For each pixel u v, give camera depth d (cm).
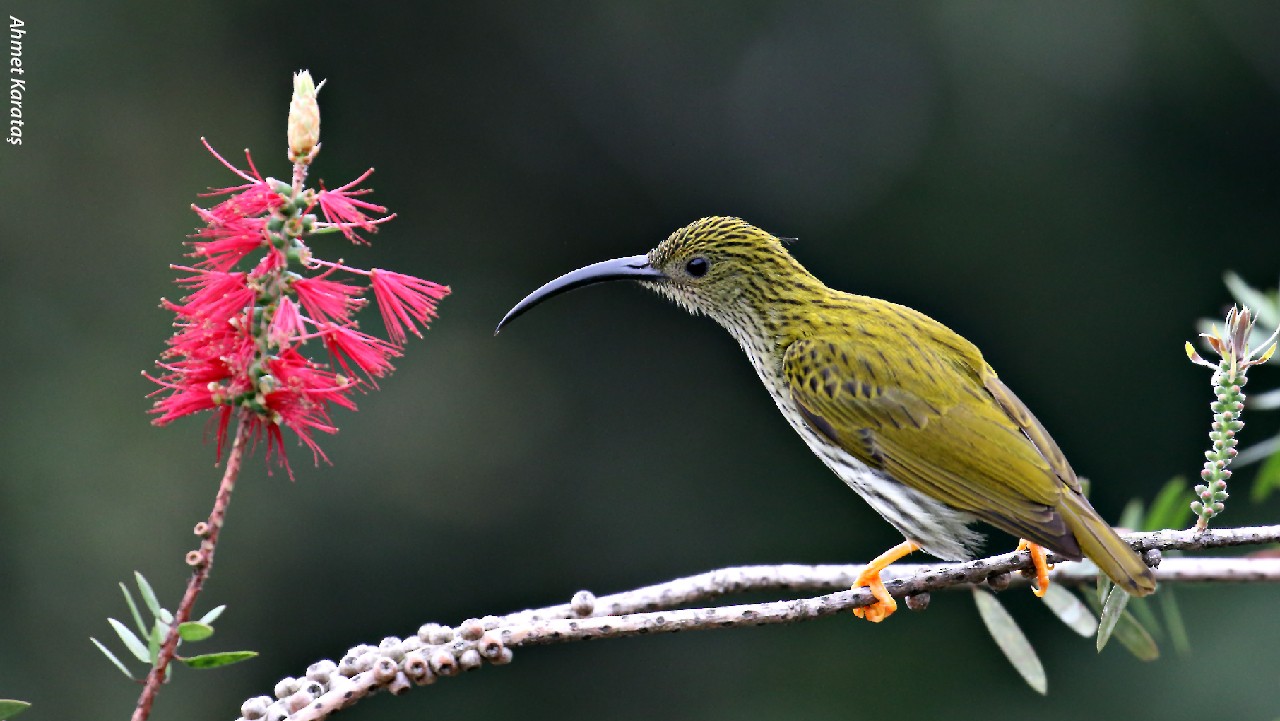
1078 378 1622
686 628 557
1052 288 1625
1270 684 1261
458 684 1425
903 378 752
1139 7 1577
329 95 1670
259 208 481
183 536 1425
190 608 470
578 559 1570
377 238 1655
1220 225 1602
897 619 1413
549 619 617
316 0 1666
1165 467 1593
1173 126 1600
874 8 1647
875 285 1656
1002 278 1631
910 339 773
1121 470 1605
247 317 475
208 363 475
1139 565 604
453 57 1692
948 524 731
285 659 1439
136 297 1534
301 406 479
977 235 1633
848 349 772
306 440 483
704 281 820
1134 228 1612
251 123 1638
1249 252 1597
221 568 1430
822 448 784
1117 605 604
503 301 1662
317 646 1459
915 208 1645
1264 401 720
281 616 1452
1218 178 1600
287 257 481
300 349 550
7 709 478
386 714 1406
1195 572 698
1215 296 1602
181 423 1453
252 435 484
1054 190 1619
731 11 1686
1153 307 1608
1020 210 1622
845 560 1551
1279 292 779
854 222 1656
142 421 1466
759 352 820
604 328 1655
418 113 1694
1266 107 1577
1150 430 1602
